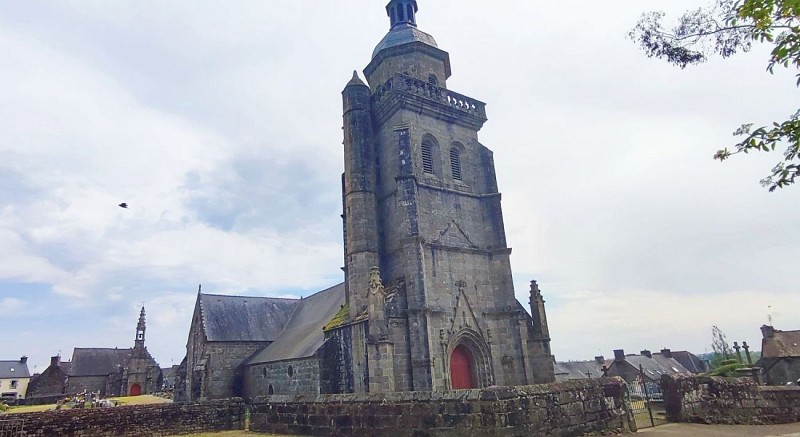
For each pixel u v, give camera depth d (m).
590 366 90.06
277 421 19.45
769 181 9.28
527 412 13.01
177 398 52.84
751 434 15.47
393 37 36.97
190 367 53.03
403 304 27.98
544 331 31.66
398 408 14.76
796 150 8.84
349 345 30.41
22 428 20.11
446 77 38.75
